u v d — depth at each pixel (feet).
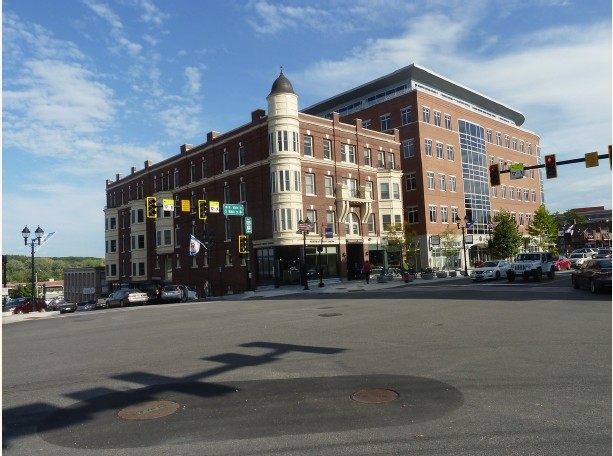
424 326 42.88
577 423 17.52
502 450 15.42
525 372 24.90
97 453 16.80
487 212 203.21
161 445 17.22
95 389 25.95
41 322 74.13
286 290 117.70
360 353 32.04
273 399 22.18
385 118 182.29
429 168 173.27
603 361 26.63
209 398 22.91
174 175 176.55
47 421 20.79
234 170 143.95
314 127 136.67
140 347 39.40
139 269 194.08
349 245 146.30
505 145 224.33
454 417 18.67
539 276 101.55
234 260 143.74
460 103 207.21
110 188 229.04
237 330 46.70
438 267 167.84
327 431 17.79
